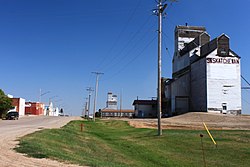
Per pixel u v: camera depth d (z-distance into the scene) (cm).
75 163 1213
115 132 3816
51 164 1155
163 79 9369
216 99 7050
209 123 4906
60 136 2503
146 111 9650
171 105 8125
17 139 1964
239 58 7212
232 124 4650
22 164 1127
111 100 14062
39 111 13125
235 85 7131
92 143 2492
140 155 2030
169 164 1720
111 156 1889
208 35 8225
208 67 7106
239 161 1730
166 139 2661
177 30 9231
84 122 5941
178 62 9112
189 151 2086
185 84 8019
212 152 2005
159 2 3039
